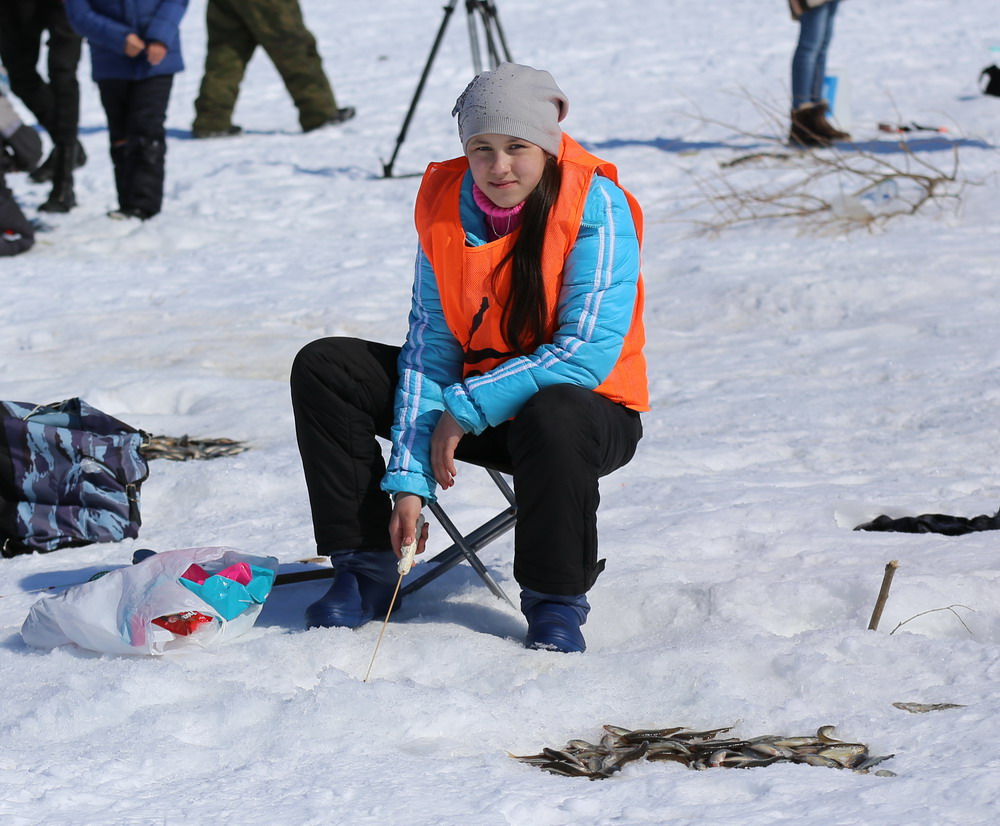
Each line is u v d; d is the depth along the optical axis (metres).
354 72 38.06
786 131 26.41
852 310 15.01
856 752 5.35
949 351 13.09
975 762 5.06
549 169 6.55
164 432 11.86
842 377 12.78
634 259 6.70
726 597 7.18
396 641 6.80
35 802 4.96
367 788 5.04
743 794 5.01
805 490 9.45
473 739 5.67
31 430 9.09
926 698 5.84
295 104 30.86
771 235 18.75
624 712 5.89
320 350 6.91
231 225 21.89
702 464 10.49
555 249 6.54
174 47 21.73
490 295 6.66
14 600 8.04
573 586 6.59
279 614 7.45
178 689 6.16
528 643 6.66
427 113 31.84
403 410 6.91
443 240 6.69
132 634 6.65
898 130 23.80
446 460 6.65
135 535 9.28
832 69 26.59
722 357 13.80
